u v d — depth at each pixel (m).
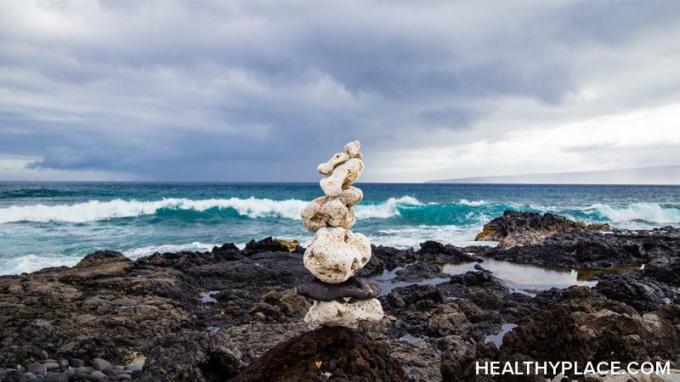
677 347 7.15
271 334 8.54
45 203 41.88
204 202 32.97
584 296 10.65
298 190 83.69
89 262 14.97
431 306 11.27
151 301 10.85
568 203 56.00
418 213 35.12
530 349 5.77
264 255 17.33
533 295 12.98
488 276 14.47
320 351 4.84
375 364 4.82
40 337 8.45
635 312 8.88
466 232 28.52
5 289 11.21
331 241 4.73
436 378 6.54
